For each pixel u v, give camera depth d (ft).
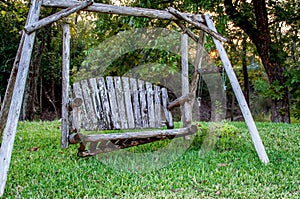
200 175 8.33
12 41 28.68
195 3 16.52
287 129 16.28
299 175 8.30
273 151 11.10
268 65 22.30
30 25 7.78
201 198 6.68
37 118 29.84
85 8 9.23
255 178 8.04
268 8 22.65
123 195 6.91
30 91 25.26
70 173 8.53
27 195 6.84
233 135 13.99
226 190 7.15
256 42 22.57
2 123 8.80
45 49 30.35
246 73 29.55
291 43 24.57
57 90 34.91
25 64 7.53
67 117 9.86
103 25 16.93
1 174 6.94
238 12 22.18
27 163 9.50
